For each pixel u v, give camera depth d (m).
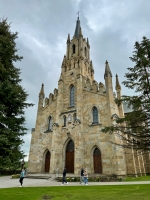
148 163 40.31
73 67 43.84
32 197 12.84
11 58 18.05
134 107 17.11
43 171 35.84
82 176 23.42
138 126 17.31
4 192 14.80
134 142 17.91
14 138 15.48
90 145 31.48
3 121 15.14
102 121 32.03
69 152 34.12
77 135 31.95
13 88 15.57
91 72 47.50
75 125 33.12
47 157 36.81
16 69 18.16
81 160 30.03
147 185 18.69
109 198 12.60
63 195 13.86
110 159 28.56
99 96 34.47
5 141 13.87
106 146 29.69
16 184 21.88
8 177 33.47
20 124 16.61
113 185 19.55
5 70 16.20
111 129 18.77
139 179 26.94
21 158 15.46
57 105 39.28
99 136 31.17
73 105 38.72
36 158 37.41
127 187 17.58
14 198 12.33
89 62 48.75
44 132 39.31
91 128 32.75
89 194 14.19
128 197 12.73
